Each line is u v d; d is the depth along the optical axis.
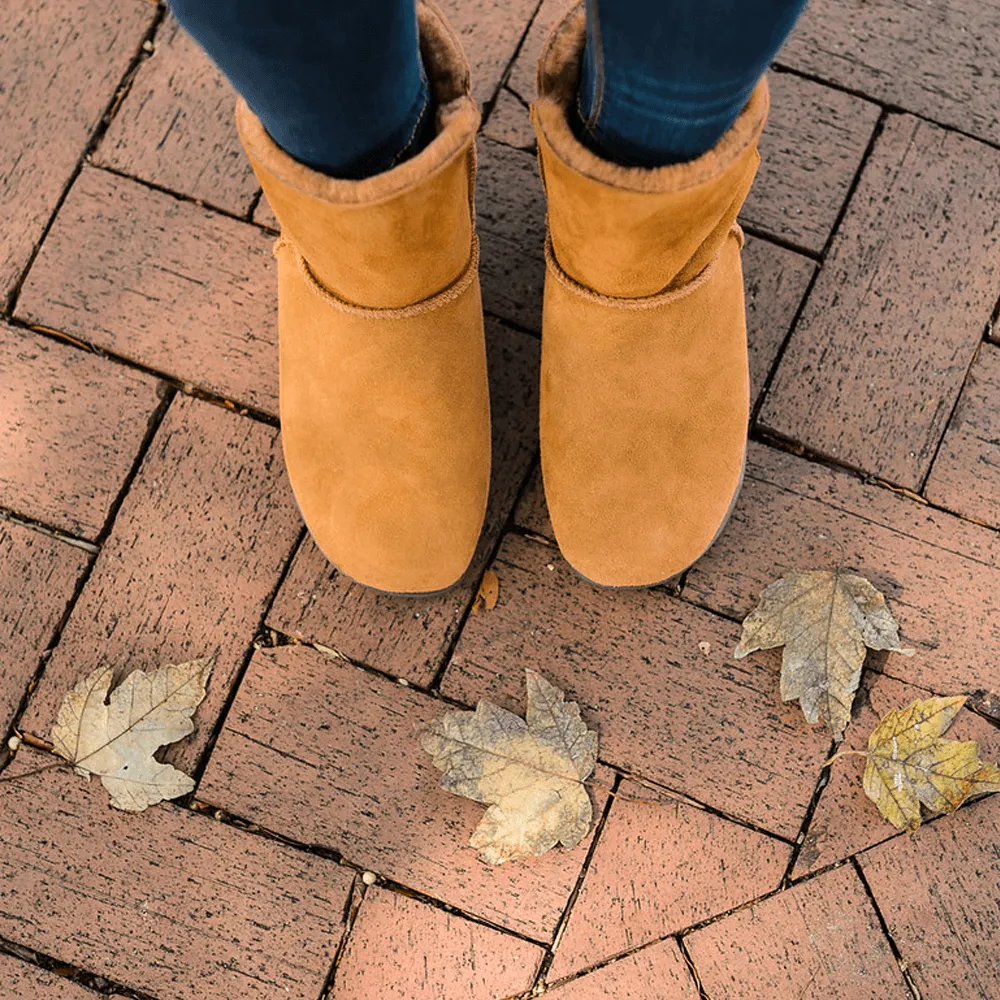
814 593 1.03
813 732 1.03
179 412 1.05
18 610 1.04
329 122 0.84
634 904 1.02
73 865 1.02
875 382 1.06
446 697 1.03
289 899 1.02
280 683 1.03
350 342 0.95
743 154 0.85
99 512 1.05
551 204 0.90
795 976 1.01
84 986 1.01
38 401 1.05
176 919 1.02
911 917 1.01
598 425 0.97
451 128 0.85
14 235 1.06
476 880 1.02
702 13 0.79
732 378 0.99
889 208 1.07
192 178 1.07
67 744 1.02
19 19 1.08
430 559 1.00
